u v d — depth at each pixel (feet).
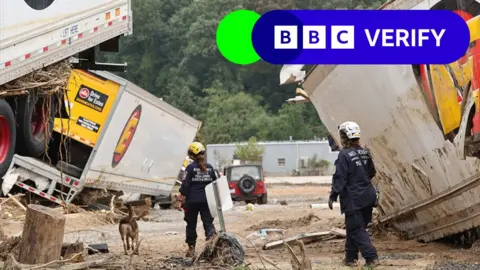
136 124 85.15
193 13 398.42
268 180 246.27
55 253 33.94
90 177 77.25
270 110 385.91
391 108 42.60
